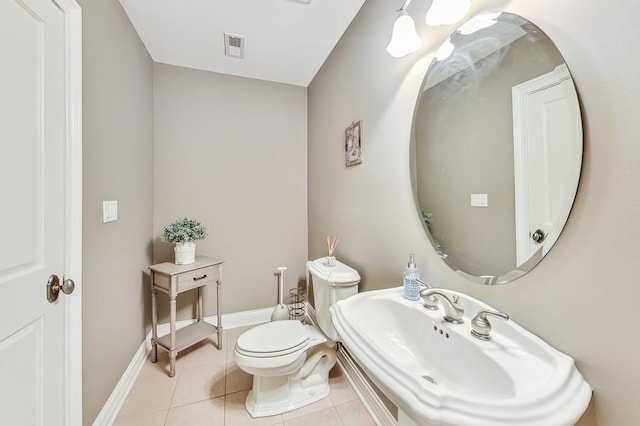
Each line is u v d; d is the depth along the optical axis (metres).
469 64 0.87
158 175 2.14
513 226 0.74
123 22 1.52
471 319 0.83
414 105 1.11
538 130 0.67
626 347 0.52
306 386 1.51
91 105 1.17
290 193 2.55
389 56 1.28
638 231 0.50
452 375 0.76
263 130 2.45
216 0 1.48
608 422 0.55
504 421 0.48
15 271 0.77
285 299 2.54
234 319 2.37
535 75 0.68
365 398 1.43
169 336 1.88
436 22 0.86
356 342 0.75
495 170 0.79
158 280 1.80
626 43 0.51
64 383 0.97
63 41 0.97
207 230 2.29
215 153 2.30
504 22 0.75
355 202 1.63
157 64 2.13
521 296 0.72
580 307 0.59
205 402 1.46
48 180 0.90
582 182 0.59
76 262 1.02
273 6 1.53
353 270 1.55
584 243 0.59
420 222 1.09
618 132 0.53
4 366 0.73
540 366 0.61
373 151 1.43
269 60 2.12
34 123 0.84
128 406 1.43
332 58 1.96
